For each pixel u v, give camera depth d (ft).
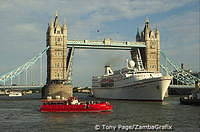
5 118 266.16
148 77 480.64
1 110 343.67
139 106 380.58
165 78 439.63
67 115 289.53
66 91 626.23
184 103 419.13
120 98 524.52
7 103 485.97
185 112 300.81
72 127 213.87
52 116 281.33
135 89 484.74
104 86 584.81
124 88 510.17
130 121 239.91
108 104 325.42
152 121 237.86
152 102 452.76
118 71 541.34
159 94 445.78
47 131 199.11
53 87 621.72
